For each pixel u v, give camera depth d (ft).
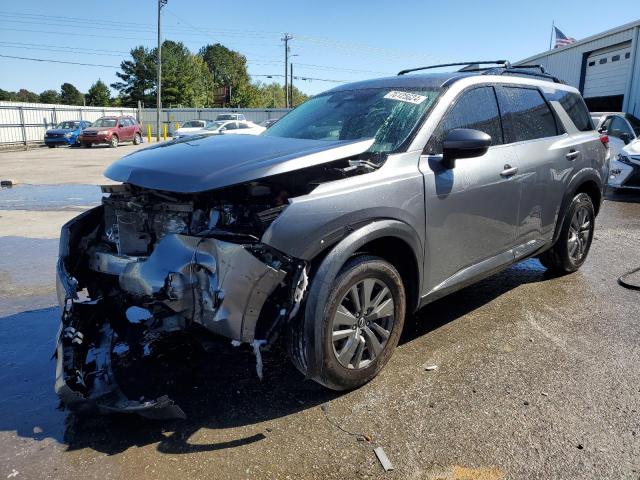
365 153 11.09
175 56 253.44
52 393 10.50
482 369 11.16
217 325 8.55
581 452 8.48
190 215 9.41
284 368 11.25
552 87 16.07
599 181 17.12
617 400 9.94
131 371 10.48
